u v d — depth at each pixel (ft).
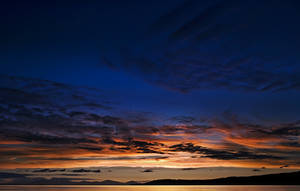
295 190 407.64
